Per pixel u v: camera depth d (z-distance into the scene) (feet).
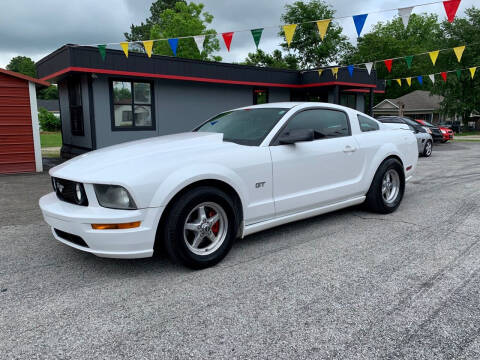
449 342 6.95
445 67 117.50
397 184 16.52
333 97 50.85
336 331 7.38
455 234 13.33
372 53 133.80
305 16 124.88
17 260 11.41
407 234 13.38
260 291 9.12
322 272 10.18
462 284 9.33
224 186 10.96
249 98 45.88
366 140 15.08
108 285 9.61
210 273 10.25
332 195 13.71
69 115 38.99
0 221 16.08
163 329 7.55
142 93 36.86
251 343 7.03
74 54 30.91
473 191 21.07
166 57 36.09
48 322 7.87
